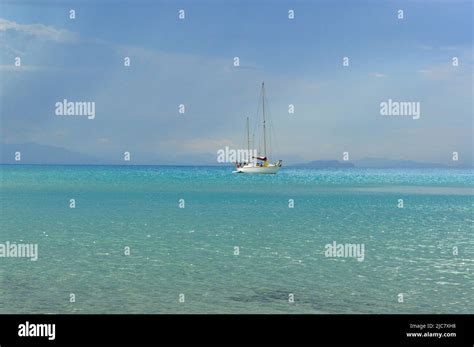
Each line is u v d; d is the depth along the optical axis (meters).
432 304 18.30
